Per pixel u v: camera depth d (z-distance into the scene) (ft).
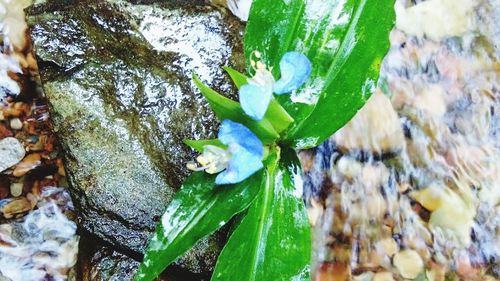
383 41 0.45
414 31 0.66
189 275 0.56
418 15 0.66
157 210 0.56
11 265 0.61
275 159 0.46
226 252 0.46
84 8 0.59
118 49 0.58
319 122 0.46
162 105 0.57
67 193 0.64
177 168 0.56
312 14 0.46
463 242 0.62
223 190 0.47
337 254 0.60
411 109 0.64
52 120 0.56
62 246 0.62
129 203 0.56
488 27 0.67
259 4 0.47
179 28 0.59
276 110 0.43
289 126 0.45
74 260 0.62
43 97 0.63
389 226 0.61
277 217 0.46
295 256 0.45
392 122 0.62
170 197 0.56
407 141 0.63
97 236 0.57
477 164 0.63
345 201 0.61
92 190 0.56
